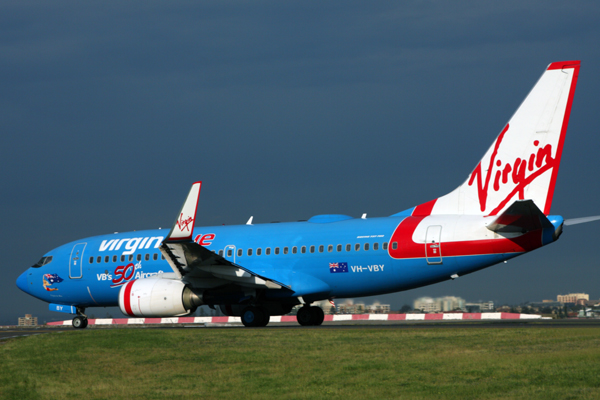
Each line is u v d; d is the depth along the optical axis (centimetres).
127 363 5566
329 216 10288
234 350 6131
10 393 4438
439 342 6297
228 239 10500
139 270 10856
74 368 5381
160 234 11112
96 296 11262
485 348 5759
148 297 9588
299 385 4425
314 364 5219
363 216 10194
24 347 6656
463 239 8919
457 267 8988
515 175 9050
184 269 9350
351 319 14825
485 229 8825
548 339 6188
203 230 10906
